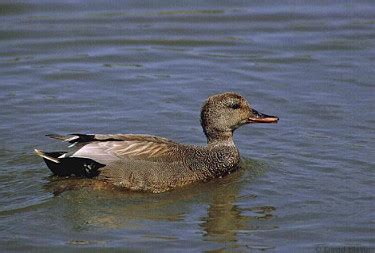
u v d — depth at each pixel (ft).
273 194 44.34
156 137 46.73
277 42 70.74
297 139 52.11
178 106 57.62
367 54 67.67
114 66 65.72
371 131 53.16
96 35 72.08
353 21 75.05
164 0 80.28
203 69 65.00
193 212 42.29
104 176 44.62
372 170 47.09
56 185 44.70
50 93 59.93
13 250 38.01
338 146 50.78
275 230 40.06
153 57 67.67
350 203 42.86
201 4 79.66
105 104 57.98
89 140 44.98
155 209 42.55
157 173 44.88
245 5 79.61
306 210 42.19
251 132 53.52
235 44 70.49
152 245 38.45
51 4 78.07
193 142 51.72
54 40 70.69
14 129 53.26
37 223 40.65
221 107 47.21
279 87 61.16
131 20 75.56
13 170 46.96
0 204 42.60
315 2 79.97
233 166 46.93
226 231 39.99
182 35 72.49
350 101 58.29
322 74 63.67
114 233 39.70
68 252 37.81
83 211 42.04
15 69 64.49
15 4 77.20
